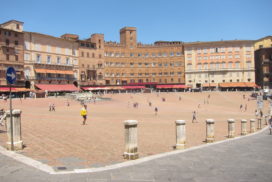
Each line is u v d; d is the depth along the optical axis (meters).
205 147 15.27
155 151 17.45
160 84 149.62
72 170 10.90
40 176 9.80
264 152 13.75
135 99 102.81
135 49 150.00
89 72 134.38
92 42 136.25
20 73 102.56
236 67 141.50
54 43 118.31
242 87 139.50
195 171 10.24
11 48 99.19
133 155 13.33
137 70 150.00
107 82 143.38
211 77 143.00
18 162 11.86
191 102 100.69
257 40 150.38
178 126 16.25
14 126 15.28
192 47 145.62
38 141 19.20
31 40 108.25
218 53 142.62
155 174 9.88
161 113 65.94
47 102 78.94
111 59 144.62
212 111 76.88
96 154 15.29
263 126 39.31
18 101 76.12
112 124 37.00
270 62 138.12
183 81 147.62
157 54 151.25
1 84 95.19
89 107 75.75
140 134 28.38
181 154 13.22
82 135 24.00
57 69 118.81
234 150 14.31
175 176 9.64
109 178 9.45
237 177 9.50
